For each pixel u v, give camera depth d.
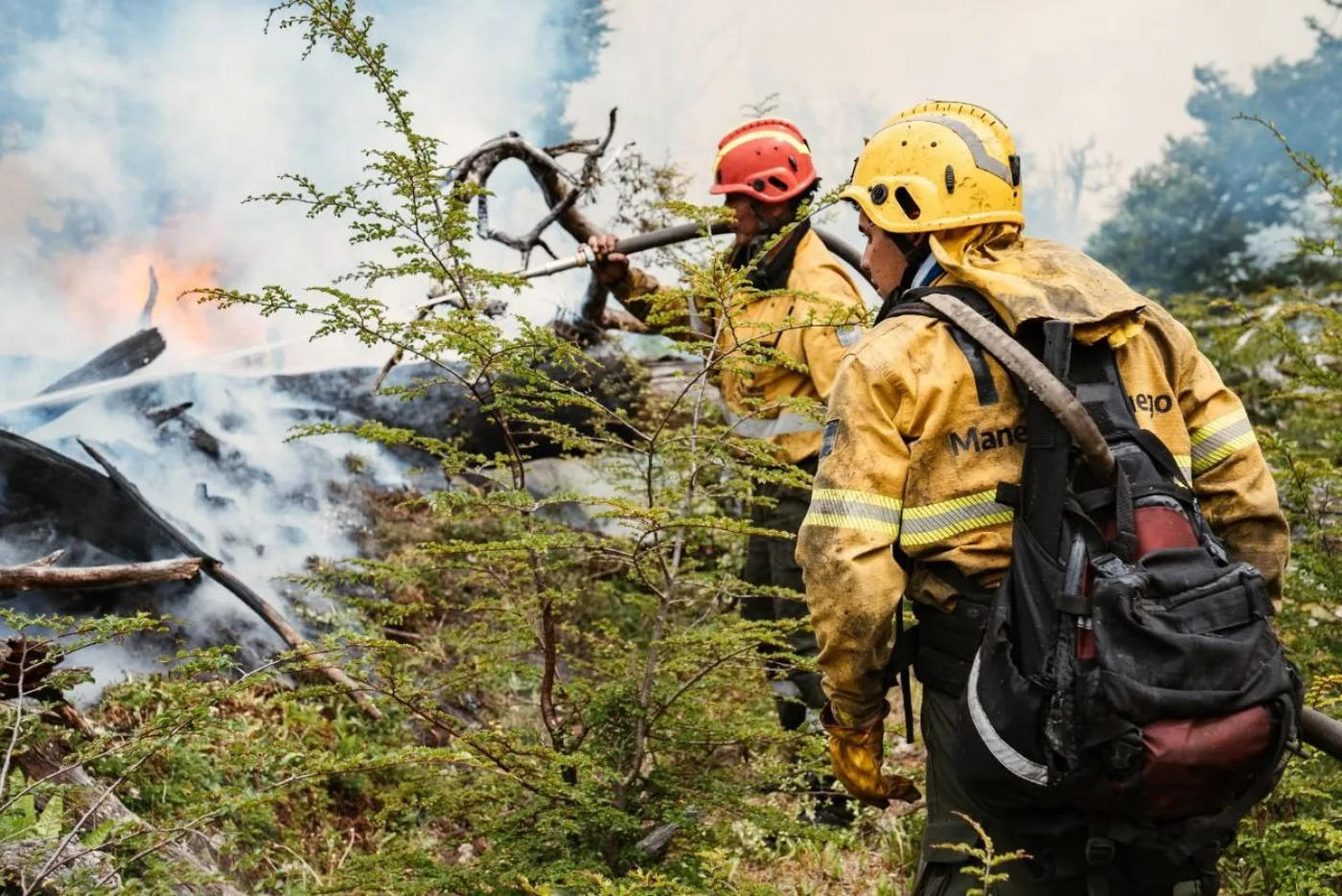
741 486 3.12
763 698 3.51
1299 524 3.82
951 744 2.15
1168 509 1.99
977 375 2.11
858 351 2.17
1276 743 1.83
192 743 3.34
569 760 2.60
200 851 3.09
